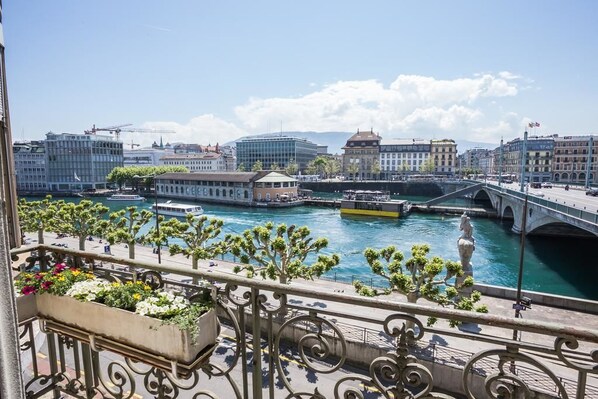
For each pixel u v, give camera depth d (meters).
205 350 3.04
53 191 132.12
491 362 15.98
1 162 1.65
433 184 129.00
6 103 3.73
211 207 102.62
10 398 1.58
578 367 1.99
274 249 22.69
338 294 2.58
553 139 133.88
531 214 50.97
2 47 2.58
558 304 25.78
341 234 65.12
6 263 1.65
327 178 182.38
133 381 3.52
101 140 141.00
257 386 2.98
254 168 175.75
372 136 180.38
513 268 44.12
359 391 2.61
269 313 2.89
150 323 3.00
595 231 29.70
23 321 3.57
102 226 35.91
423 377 2.40
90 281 3.55
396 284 18.12
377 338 17.95
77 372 3.97
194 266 29.14
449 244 56.69
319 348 2.76
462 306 17.55
